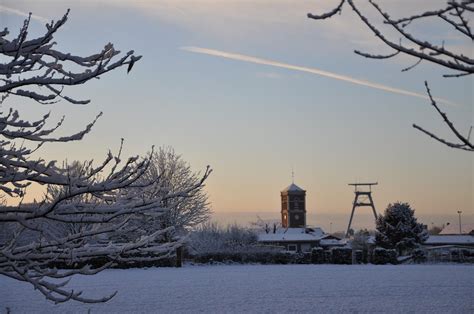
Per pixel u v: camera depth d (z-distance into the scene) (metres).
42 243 5.63
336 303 26.25
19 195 5.67
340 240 108.25
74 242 6.18
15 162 5.43
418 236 72.62
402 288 32.59
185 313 23.42
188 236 6.45
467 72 4.25
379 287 33.25
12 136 5.73
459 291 30.95
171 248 6.22
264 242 98.69
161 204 5.77
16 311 23.30
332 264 59.41
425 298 27.95
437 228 148.25
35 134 5.83
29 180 5.38
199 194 49.34
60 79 5.23
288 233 107.81
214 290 31.97
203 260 58.41
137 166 5.41
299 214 133.38
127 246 5.96
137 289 32.53
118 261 6.03
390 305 25.48
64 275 5.68
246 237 71.62
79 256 5.81
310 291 31.27
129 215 6.00
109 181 5.37
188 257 60.28
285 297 28.64
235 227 71.25
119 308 24.73
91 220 5.41
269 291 31.39
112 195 6.09
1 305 24.97
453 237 98.56
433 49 4.23
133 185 5.66
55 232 6.23
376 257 59.88
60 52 5.48
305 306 25.31
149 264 53.25
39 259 5.62
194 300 27.56
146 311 23.89
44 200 5.48
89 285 34.94
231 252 59.47
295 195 133.25
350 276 41.59
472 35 4.21
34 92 5.52
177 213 46.41
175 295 29.58
